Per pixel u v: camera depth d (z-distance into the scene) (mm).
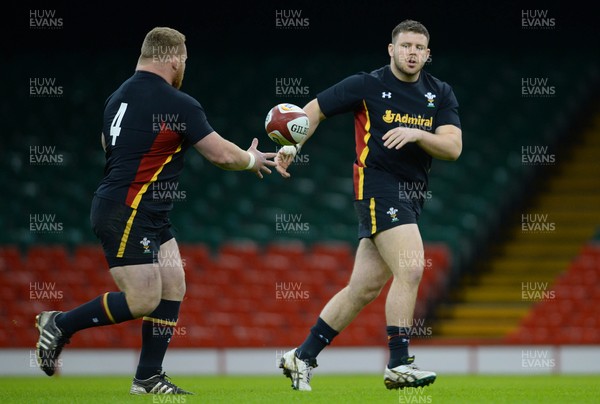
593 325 59875
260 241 69125
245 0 92125
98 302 22547
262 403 20391
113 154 22625
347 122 86125
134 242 22266
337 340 57094
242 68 93438
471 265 69312
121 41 94562
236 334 58406
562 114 85562
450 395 23281
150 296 22422
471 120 84875
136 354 54000
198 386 31688
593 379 40906
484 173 77375
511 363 55375
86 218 71438
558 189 78188
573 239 71625
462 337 61219
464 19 92688
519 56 93188
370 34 94188
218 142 22625
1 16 91062
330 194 75688
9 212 70500
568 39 93125
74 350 53469
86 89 90625
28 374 53312
